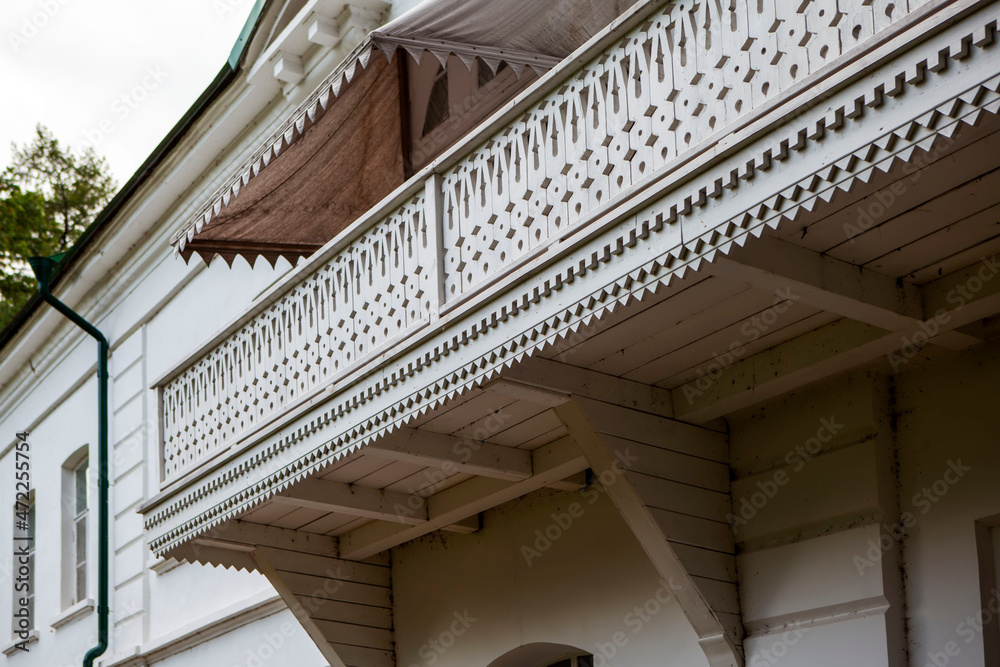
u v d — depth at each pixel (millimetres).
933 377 5797
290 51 10734
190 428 8477
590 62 5520
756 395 6160
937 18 3941
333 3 10188
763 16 4668
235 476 7707
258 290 11352
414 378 6309
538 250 5617
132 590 13516
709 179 4762
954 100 3930
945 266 5211
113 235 13914
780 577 6164
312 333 7355
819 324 5777
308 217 9086
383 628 8797
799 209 4434
